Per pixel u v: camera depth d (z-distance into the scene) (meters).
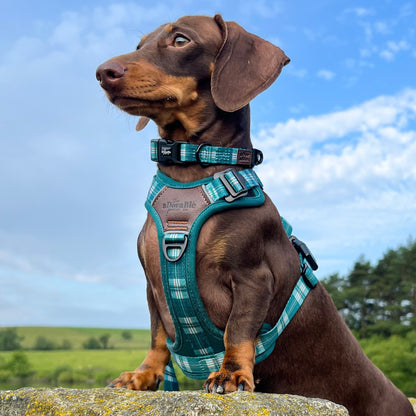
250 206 0.58
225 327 0.58
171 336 0.62
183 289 0.57
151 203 0.60
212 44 0.62
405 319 10.27
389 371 8.90
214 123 0.62
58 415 0.48
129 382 0.60
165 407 0.46
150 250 0.60
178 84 0.60
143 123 0.77
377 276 10.84
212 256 0.57
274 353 0.65
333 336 0.68
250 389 0.52
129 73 0.58
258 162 0.63
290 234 0.70
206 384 0.53
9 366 13.62
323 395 0.68
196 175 0.60
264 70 0.63
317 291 0.68
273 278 0.60
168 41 0.61
